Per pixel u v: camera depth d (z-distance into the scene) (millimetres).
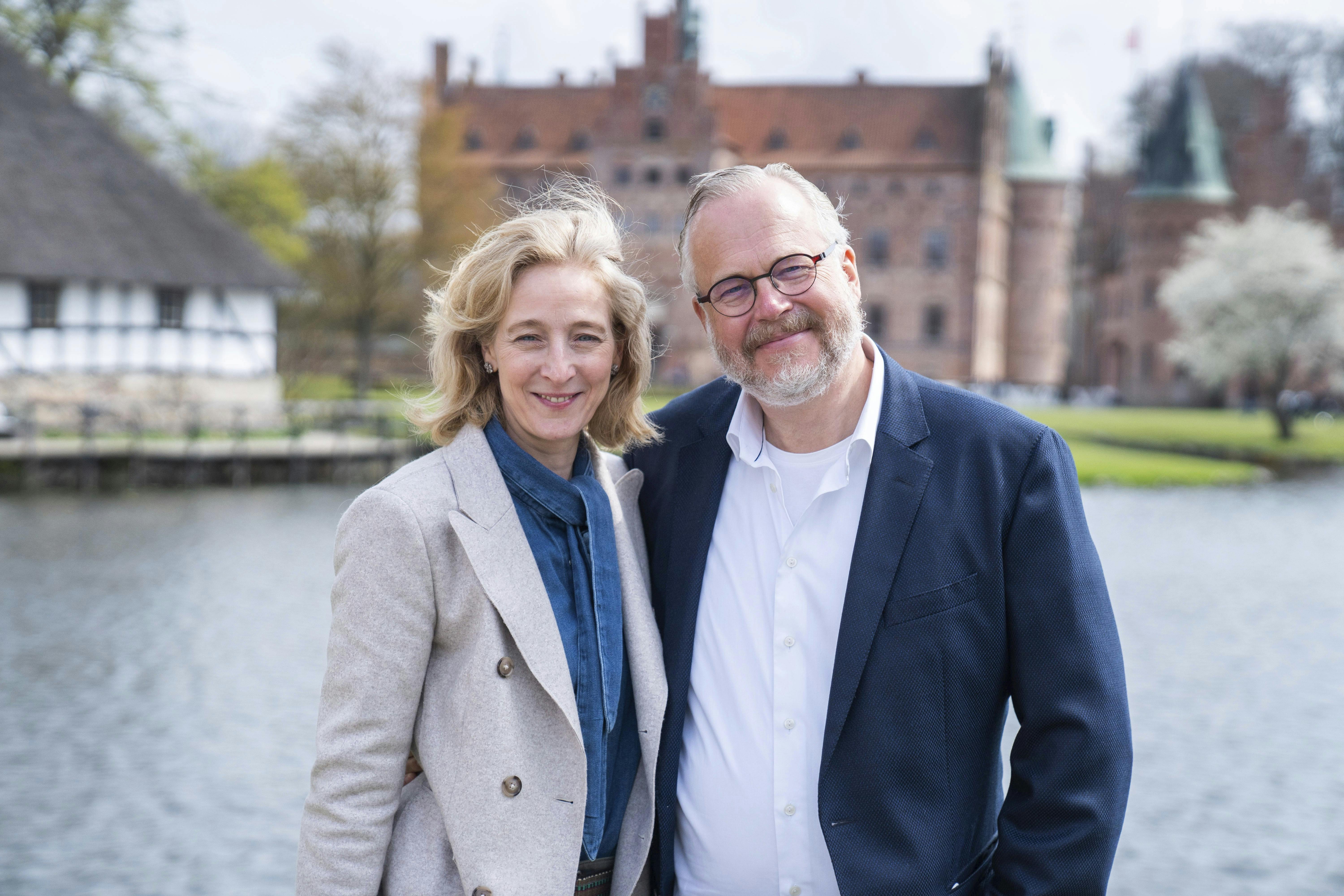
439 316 2396
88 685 9836
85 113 30781
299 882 2227
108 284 28484
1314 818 7203
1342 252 44844
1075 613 2283
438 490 2305
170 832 6855
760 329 2369
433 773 2264
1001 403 2467
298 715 9055
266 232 39562
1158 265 62344
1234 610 13805
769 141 62844
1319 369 47875
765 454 2502
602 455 2646
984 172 60844
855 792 2307
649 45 58156
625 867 2395
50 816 7043
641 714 2404
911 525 2344
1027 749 2332
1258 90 62781
